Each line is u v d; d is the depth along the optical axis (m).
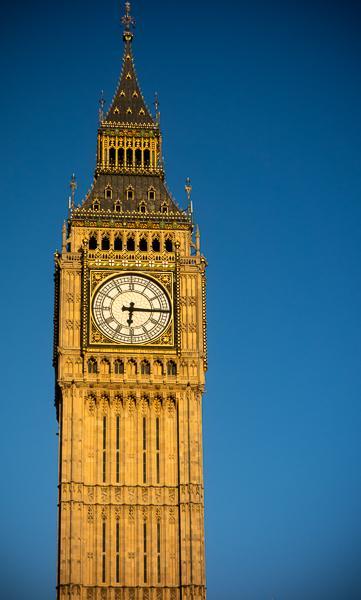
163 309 158.75
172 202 166.00
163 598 149.12
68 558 148.75
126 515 151.62
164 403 156.00
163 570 150.12
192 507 152.00
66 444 153.00
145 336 157.75
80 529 150.12
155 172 168.88
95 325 157.50
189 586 149.12
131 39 179.12
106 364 156.75
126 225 163.12
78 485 151.50
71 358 156.38
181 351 157.75
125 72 176.25
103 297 158.62
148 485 153.00
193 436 154.88
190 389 156.75
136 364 157.00
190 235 163.88
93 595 148.50
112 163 169.62
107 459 153.50
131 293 159.25
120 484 152.62
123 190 166.88
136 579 149.62
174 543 151.25
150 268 160.12
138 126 171.50
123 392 155.88
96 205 165.00
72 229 162.62
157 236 163.38
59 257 161.00
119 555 150.25
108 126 171.12
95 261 159.62
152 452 154.25
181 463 153.62
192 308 160.12
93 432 154.50
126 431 154.75
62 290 159.00
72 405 154.62
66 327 157.62
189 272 161.50
